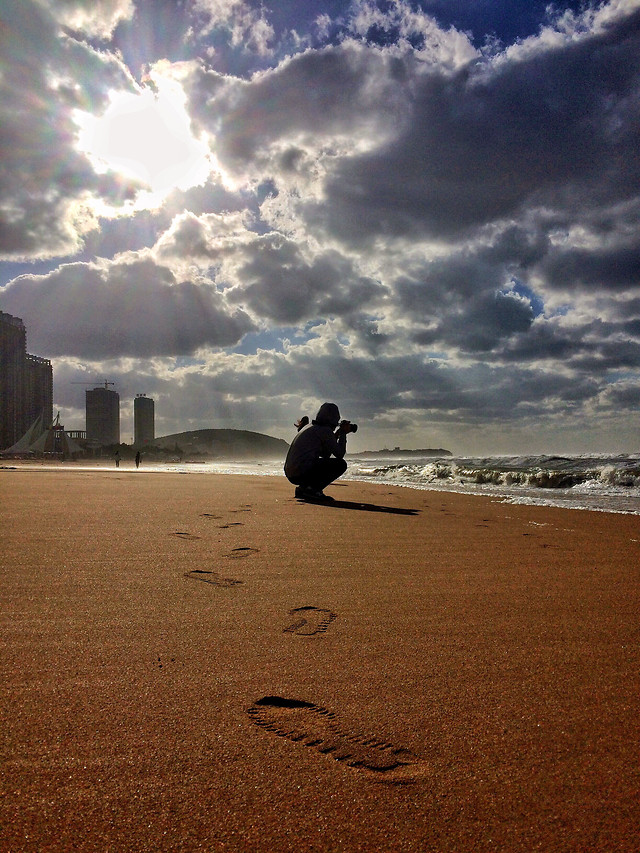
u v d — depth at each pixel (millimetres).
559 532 5059
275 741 1314
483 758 1259
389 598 2725
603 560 3754
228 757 1235
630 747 1318
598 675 1772
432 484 14891
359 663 1849
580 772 1210
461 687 1664
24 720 1394
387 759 1248
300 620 2336
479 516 6355
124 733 1335
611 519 6105
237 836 985
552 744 1328
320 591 2838
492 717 1468
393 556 3818
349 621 2338
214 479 15250
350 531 4949
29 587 2789
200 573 3170
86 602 2537
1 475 17047
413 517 6133
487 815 1056
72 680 1657
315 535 4668
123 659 1840
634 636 2172
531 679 1732
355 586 2953
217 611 2439
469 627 2273
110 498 7777
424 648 2012
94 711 1450
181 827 1003
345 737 1341
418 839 986
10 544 3967
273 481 13961
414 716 1464
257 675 1725
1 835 966
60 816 1023
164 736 1323
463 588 2943
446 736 1357
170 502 7242
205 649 1953
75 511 5980
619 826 1029
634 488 11992
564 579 3180
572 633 2207
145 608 2461
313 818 1036
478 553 3973
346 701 1548
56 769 1173
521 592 2867
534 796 1118
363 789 1128
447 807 1077
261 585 2941
